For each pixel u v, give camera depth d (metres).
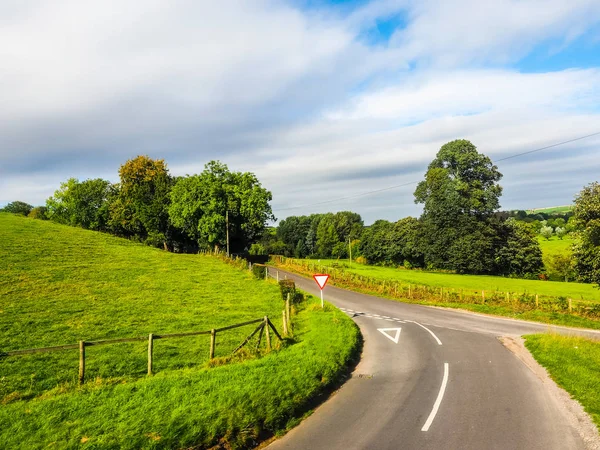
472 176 75.81
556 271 73.69
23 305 25.61
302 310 29.48
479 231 72.62
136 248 54.72
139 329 22.16
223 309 27.98
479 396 11.95
